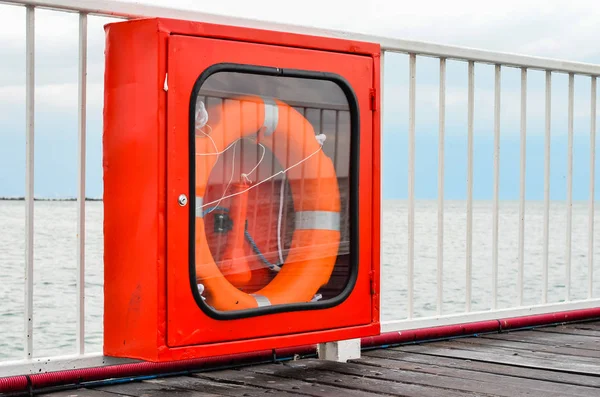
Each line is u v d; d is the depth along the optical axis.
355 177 2.92
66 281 11.75
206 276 2.58
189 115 2.47
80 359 2.57
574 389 2.51
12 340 9.01
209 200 2.63
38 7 2.48
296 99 2.81
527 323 3.72
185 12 2.67
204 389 2.56
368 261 2.96
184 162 2.46
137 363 2.69
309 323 2.79
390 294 12.79
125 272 2.53
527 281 14.81
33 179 2.49
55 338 8.52
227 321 2.58
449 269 16.09
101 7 2.56
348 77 2.89
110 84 2.56
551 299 13.07
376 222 2.98
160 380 2.70
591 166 4.05
